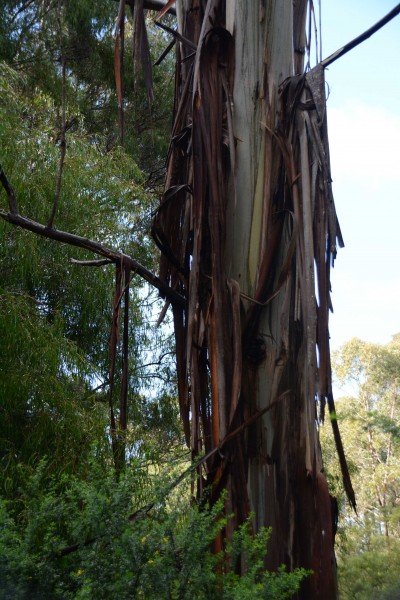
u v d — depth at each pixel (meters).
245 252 3.87
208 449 3.81
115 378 8.99
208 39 4.07
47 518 3.07
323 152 3.92
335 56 4.00
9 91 9.25
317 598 3.43
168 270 4.28
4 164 8.48
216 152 3.86
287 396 3.69
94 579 2.77
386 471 18.97
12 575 2.79
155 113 13.27
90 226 8.91
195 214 3.84
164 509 3.07
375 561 5.56
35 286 8.91
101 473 3.17
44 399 7.41
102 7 12.30
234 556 3.12
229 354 3.65
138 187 9.71
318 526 3.52
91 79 13.22
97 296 8.81
